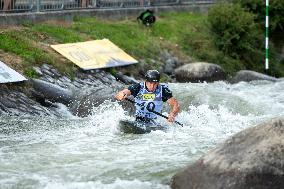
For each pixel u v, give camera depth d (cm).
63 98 2992
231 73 4684
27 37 3594
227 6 4875
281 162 1504
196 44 4812
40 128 2542
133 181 1773
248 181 1486
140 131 2444
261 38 5184
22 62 3172
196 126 2609
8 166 1931
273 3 5409
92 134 2436
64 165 1947
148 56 4238
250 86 3819
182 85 3662
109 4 4706
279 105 3125
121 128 2473
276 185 1478
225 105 3017
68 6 4325
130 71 3903
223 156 1571
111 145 2228
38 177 1819
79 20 4344
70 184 1752
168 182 1762
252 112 2978
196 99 3067
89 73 3550
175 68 4353
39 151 2136
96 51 3834
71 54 3634
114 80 3675
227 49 4822
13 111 2761
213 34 4875
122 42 4191
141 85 2569
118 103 2831
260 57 5116
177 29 4938
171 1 5381
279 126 1586
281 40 5697
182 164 1933
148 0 5119
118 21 4706
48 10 4116
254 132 1602
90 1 4528
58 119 2764
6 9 3788
